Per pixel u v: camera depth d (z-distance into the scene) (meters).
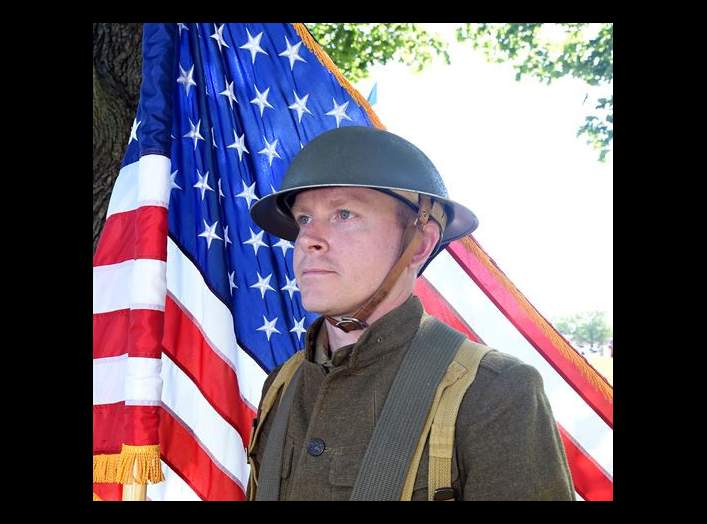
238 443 2.09
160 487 2.00
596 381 2.39
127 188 2.02
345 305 1.43
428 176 1.49
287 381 1.67
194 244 2.09
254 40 2.30
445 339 1.45
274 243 2.27
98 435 1.90
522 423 1.28
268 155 2.28
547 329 2.39
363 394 1.43
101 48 2.71
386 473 1.32
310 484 1.39
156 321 1.75
